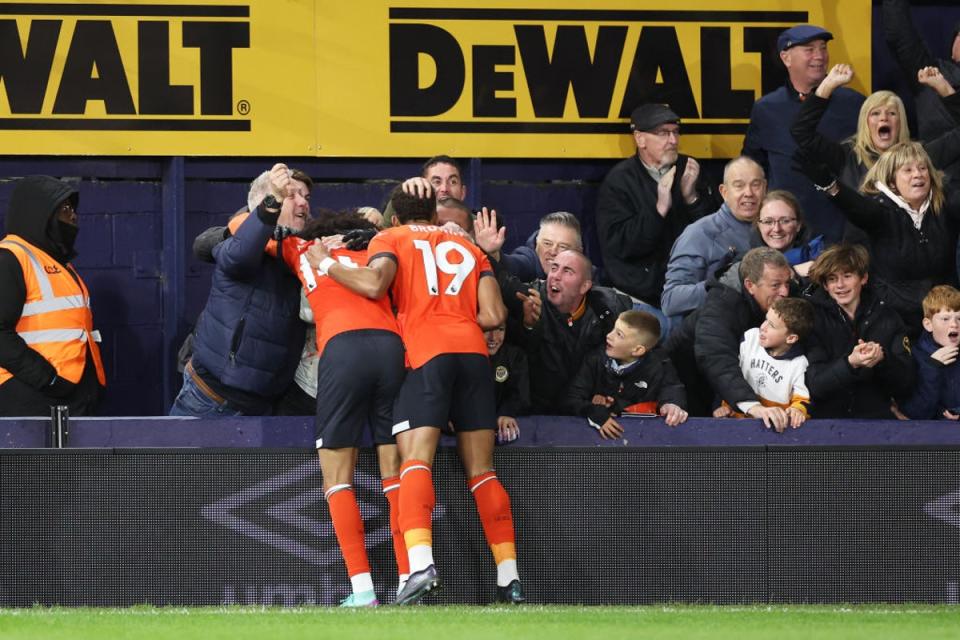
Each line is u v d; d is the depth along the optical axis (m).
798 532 26.41
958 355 27.92
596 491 26.16
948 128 33.81
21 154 32.75
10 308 28.16
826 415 27.77
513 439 26.23
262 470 25.64
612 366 27.45
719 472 26.33
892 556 26.48
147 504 25.45
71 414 28.73
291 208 27.72
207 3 33.16
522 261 30.73
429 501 23.92
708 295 28.62
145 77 33.03
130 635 18.91
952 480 26.59
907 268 30.66
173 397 33.69
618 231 33.38
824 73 33.91
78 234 33.50
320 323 24.73
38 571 25.22
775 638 18.56
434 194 26.08
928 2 35.66
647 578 26.17
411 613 22.08
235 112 33.28
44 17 32.75
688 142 34.59
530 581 26.02
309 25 33.44
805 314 27.33
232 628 19.64
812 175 30.22
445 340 24.38
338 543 25.59
